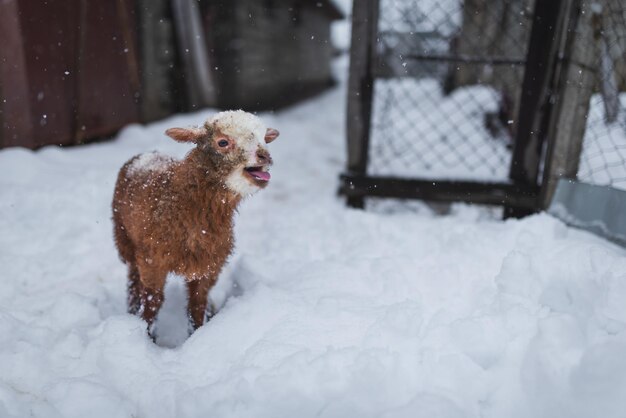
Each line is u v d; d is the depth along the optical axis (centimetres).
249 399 226
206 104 974
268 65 1323
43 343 277
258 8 1212
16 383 245
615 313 254
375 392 227
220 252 278
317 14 1969
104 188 489
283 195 558
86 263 382
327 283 322
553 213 388
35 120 589
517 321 251
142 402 235
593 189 359
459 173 453
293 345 253
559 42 397
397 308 272
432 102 936
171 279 363
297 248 399
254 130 256
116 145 683
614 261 283
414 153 652
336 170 682
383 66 626
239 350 261
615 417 205
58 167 546
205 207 261
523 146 423
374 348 245
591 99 418
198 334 273
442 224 414
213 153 254
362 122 454
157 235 263
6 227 414
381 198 489
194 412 224
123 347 260
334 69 2766
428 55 441
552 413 218
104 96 705
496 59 425
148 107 829
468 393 230
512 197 426
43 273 365
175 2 902
